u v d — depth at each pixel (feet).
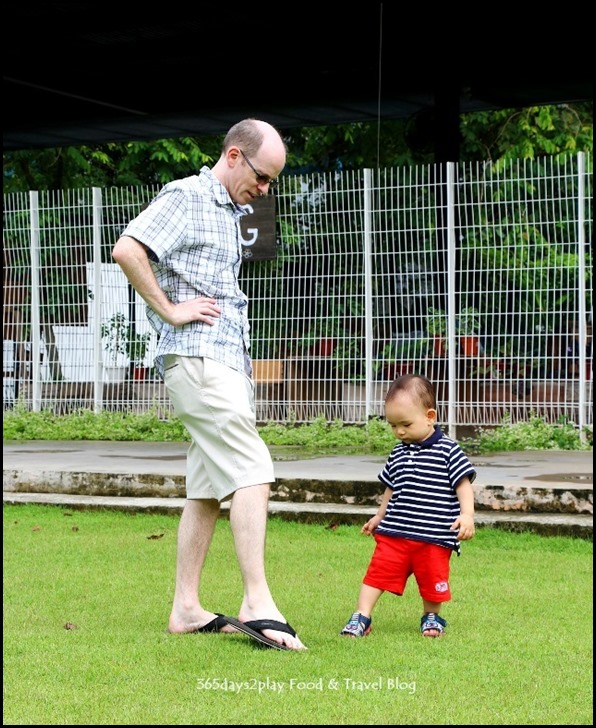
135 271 14.40
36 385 43.47
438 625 14.84
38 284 43.42
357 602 16.79
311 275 39.06
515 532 21.71
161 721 11.15
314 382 39.65
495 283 37.93
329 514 23.17
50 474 26.55
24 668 13.02
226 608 16.37
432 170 47.50
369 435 35.94
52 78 51.70
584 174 36.60
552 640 14.51
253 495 14.40
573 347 37.06
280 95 52.54
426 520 15.11
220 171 15.10
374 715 11.33
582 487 22.24
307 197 39.70
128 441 38.11
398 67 48.88
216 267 14.93
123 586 17.87
